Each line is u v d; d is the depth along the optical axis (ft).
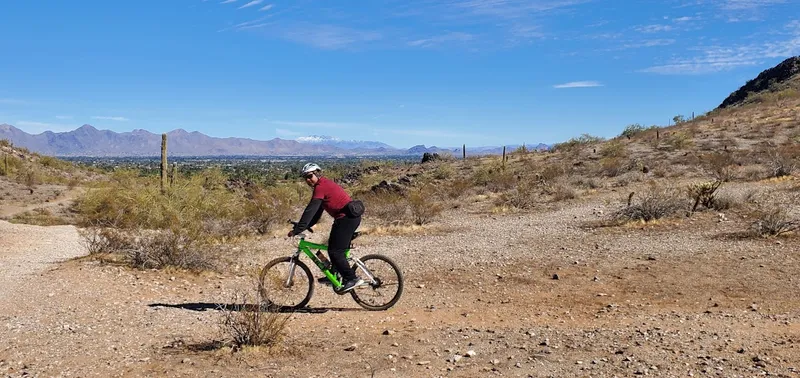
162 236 37.06
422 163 178.50
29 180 144.46
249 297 26.68
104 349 19.56
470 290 30.01
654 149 134.51
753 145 124.88
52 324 22.93
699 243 38.73
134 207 52.70
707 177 84.23
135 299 27.58
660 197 53.26
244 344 19.51
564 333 21.02
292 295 26.30
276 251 45.19
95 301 27.02
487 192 91.86
